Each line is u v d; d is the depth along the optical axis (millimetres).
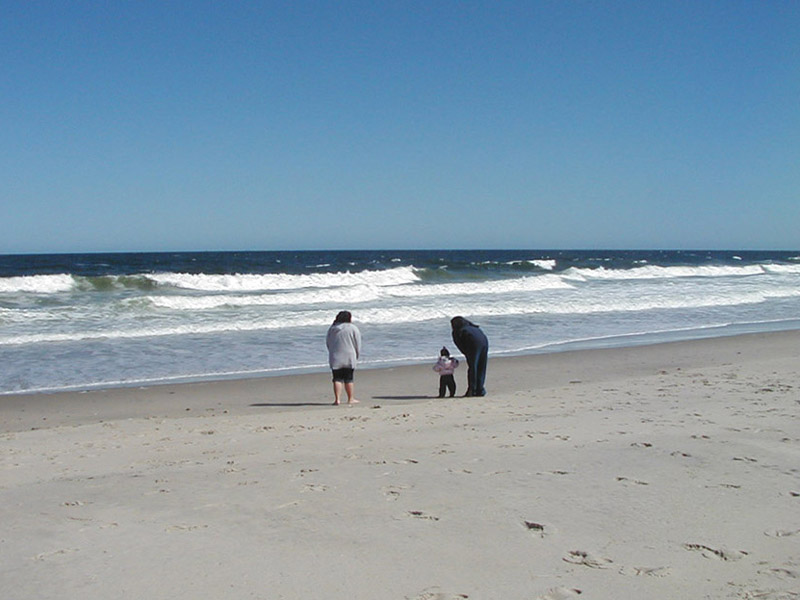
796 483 5480
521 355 16016
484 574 3770
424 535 4371
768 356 15773
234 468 6238
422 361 15391
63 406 10922
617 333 19969
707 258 101188
